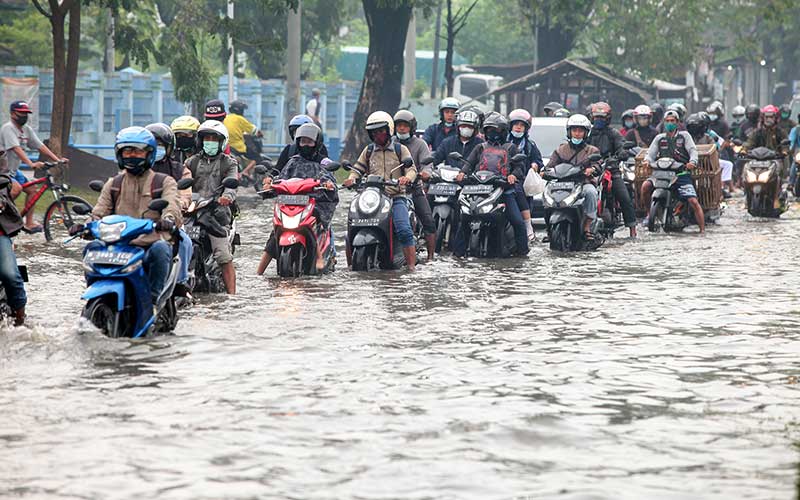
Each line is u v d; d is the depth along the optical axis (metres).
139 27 122.88
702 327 25.73
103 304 23.11
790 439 16.11
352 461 14.89
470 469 14.58
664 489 13.81
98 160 72.12
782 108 78.50
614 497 13.51
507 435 16.20
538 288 32.50
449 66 113.00
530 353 22.50
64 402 17.89
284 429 16.44
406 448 15.50
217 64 154.25
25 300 24.61
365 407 17.80
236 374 20.09
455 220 42.72
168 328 24.48
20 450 15.30
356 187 38.03
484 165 41.97
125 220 23.09
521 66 148.25
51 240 44.34
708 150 54.62
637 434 16.33
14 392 18.53
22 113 45.31
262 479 14.11
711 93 155.50
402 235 36.97
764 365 21.44
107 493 13.56
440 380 19.84
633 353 22.56
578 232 43.53
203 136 30.84
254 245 44.12
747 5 160.62
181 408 17.61
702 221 51.22
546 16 126.69
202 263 30.56
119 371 20.17
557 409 17.77
